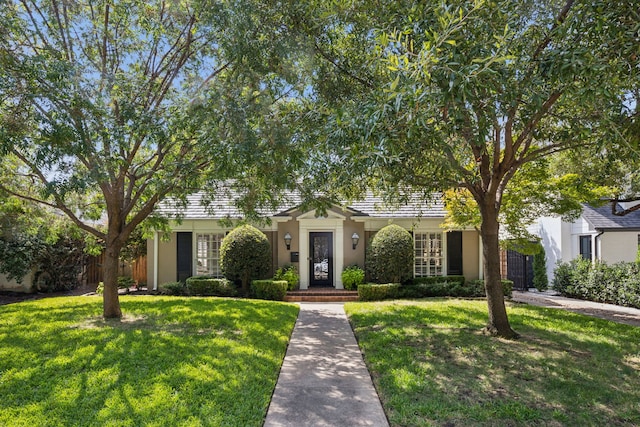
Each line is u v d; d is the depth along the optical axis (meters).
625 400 4.46
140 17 7.34
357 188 7.96
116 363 5.38
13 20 6.06
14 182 8.43
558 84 4.61
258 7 5.89
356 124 4.06
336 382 5.15
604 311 10.59
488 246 7.35
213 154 6.07
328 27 6.40
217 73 7.60
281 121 6.05
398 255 12.67
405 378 5.08
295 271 13.70
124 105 6.29
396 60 3.61
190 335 6.89
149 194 9.34
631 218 14.34
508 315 9.16
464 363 5.66
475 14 4.46
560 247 15.59
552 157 10.31
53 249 13.98
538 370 5.37
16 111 5.58
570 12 4.67
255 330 7.47
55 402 4.25
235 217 13.23
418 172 6.71
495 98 4.28
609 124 4.50
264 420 4.04
